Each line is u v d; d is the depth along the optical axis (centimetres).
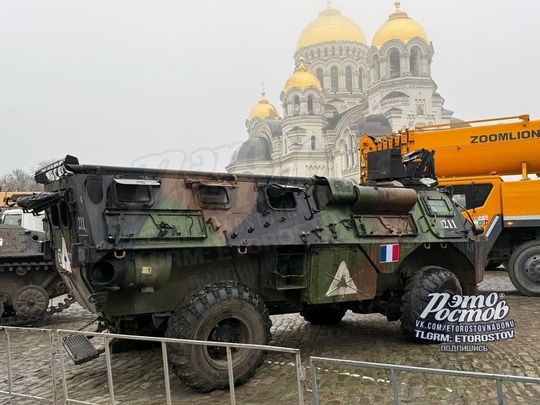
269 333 591
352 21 6512
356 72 6322
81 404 528
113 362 695
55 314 1278
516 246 1279
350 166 5062
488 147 1282
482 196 1253
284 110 5753
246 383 577
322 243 646
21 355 807
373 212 726
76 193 524
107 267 535
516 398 508
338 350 720
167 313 584
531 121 1254
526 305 1056
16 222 1445
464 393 525
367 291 694
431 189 867
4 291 1122
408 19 5394
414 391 536
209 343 450
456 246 805
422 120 5081
